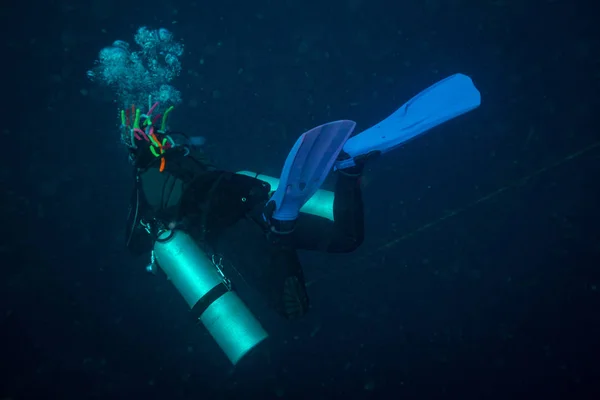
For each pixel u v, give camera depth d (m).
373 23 9.97
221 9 10.77
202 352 4.48
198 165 2.17
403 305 4.39
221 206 2.03
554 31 8.02
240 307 2.19
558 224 4.63
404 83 8.35
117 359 4.43
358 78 8.62
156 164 2.10
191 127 7.68
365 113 7.84
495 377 3.57
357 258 5.10
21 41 9.67
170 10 10.55
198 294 2.18
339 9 10.42
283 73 8.88
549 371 3.48
